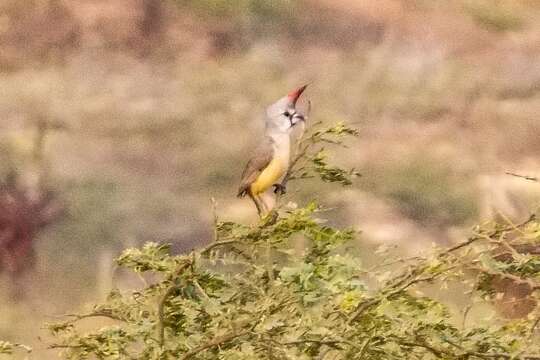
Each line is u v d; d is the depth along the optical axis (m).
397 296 4.83
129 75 26.20
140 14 29.17
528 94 25.44
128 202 16.61
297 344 4.74
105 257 14.58
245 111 23.70
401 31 30.05
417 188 18.44
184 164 19.92
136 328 4.95
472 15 31.34
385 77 26.30
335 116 23.17
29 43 27.88
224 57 28.80
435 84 25.73
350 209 17.36
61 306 12.92
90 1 29.11
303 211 4.84
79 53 27.58
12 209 14.76
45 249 14.62
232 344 4.79
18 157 19.11
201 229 16.25
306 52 28.77
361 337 4.74
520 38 30.05
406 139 22.36
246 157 20.44
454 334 4.75
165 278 4.93
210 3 29.77
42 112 22.27
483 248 4.92
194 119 22.78
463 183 19.19
